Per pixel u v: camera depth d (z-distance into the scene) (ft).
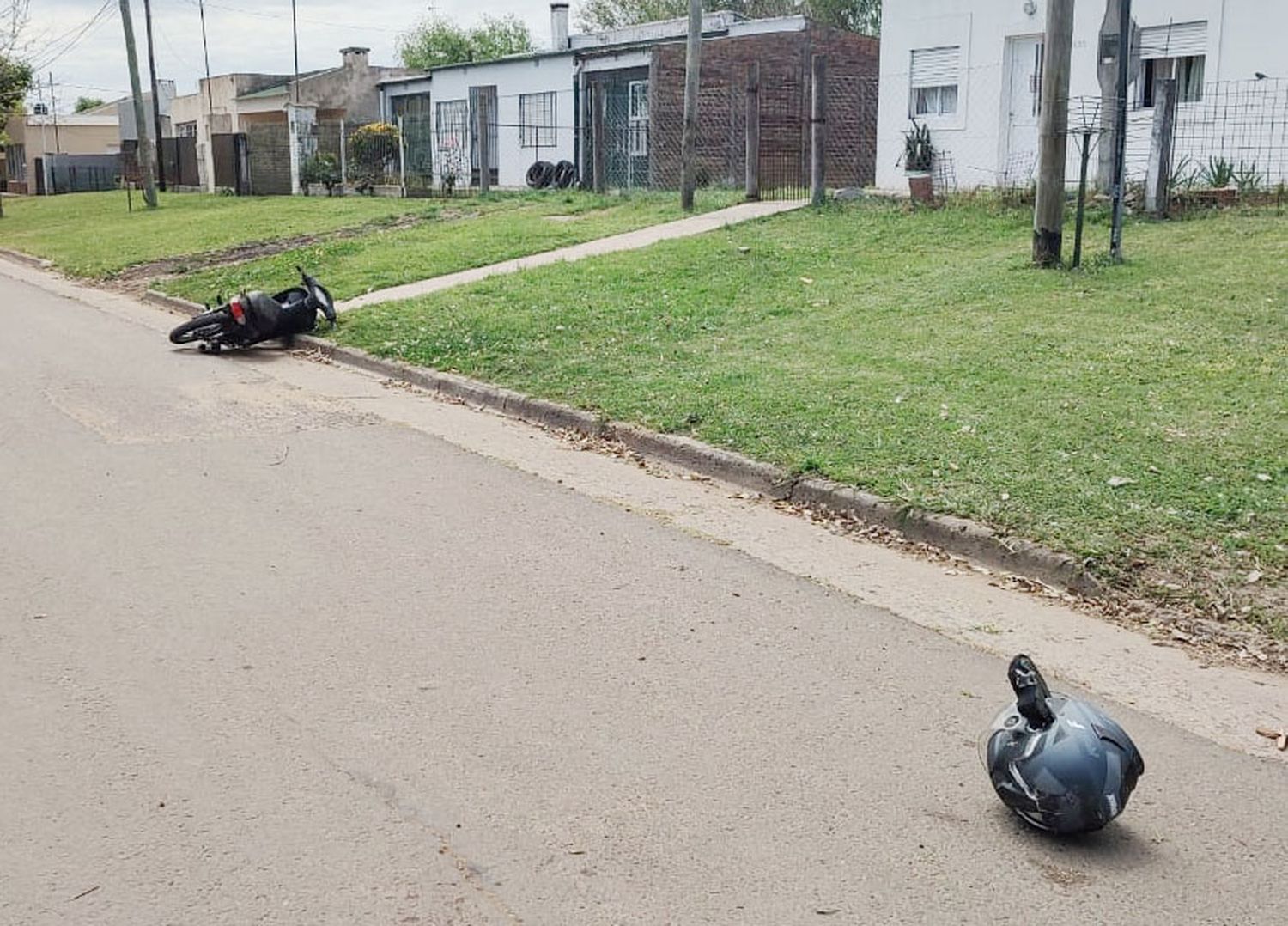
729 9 176.86
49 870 12.52
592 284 47.19
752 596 20.49
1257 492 23.25
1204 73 58.18
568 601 20.04
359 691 16.65
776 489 25.98
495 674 17.25
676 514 24.86
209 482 26.48
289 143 111.55
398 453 29.25
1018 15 65.46
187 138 140.67
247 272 60.44
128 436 30.35
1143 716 16.66
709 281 46.50
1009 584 21.34
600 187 83.41
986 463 25.41
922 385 31.07
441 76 115.34
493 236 63.21
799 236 54.60
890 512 23.77
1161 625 19.54
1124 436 26.40
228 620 18.97
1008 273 42.93
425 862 12.73
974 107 68.49
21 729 15.44
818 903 12.21
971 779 14.74
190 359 41.24
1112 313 36.65
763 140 86.84
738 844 13.20
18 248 84.07
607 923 11.81
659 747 15.28
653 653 18.11
